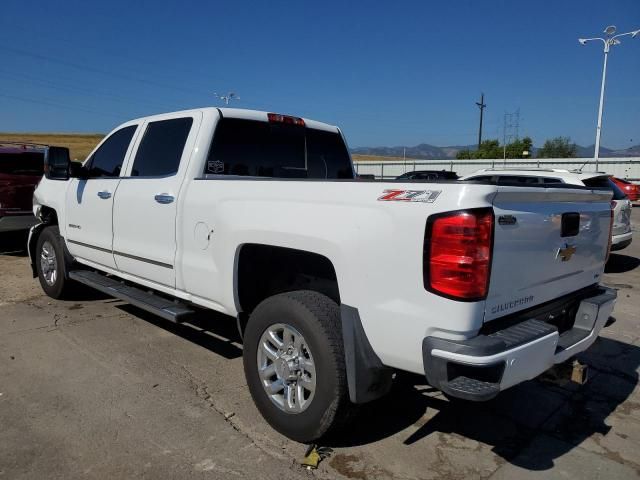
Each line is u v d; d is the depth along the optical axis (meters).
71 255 5.90
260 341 3.37
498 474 3.00
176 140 4.36
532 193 2.79
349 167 5.45
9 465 2.95
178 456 3.08
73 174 5.40
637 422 3.66
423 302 2.61
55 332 5.16
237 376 4.22
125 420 3.47
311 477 2.92
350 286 2.88
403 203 2.68
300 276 3.68
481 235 2.51
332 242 2.93
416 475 2.97
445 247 2.52
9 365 4.33
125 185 4.68
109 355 4.59
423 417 3.64
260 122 4.59
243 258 3.62
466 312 2.51
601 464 3.12
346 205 2.93
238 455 3.10
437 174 18.11
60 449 3.12
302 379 3.16
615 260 10.57
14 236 10.64
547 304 3.17
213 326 5.45
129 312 5.87
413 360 2.70
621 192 9.42
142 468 2.95
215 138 4.23
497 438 3.40
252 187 3.48
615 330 5.70
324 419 3.03
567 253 3.19
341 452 3.18
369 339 2.85
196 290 3.96
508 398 3.99
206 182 3.86
